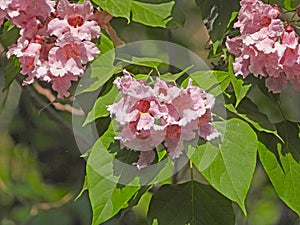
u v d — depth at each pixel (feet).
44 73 3.69
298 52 3.63
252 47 3.63
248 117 3.74
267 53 3.60
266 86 3.78
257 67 3.66
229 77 3.77
